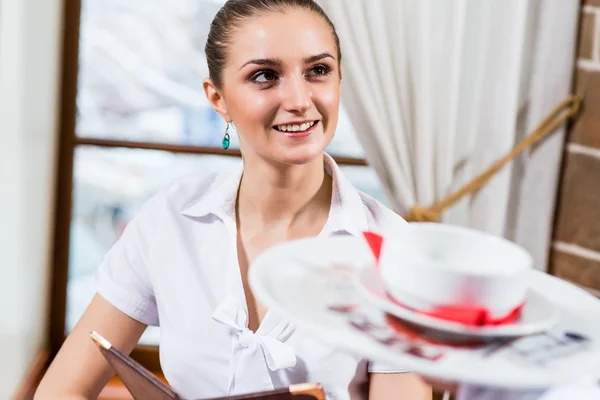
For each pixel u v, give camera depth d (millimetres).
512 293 557
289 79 924
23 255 2240
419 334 557
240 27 942
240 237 1060
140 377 734
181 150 2598
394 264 575
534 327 551
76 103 2572
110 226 2688
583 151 2117
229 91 971
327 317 568
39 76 2281
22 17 2049
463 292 546
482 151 2168
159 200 1139
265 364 978
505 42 2102
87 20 2553
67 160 2600
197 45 2592
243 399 695
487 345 554
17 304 2201
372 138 2178
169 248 1084
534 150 2158
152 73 2604
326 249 708
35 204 2344
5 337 2074
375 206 1080
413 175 2189
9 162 2016
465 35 2143
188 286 1059
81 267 2707
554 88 2119
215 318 983
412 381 956
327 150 2611
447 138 2162
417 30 2105
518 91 2166
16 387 2236
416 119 2148
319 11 968
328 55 940
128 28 2570
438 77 2152
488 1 2111
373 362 964
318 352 976
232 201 1067
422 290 554
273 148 952
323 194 1051
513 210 2219
